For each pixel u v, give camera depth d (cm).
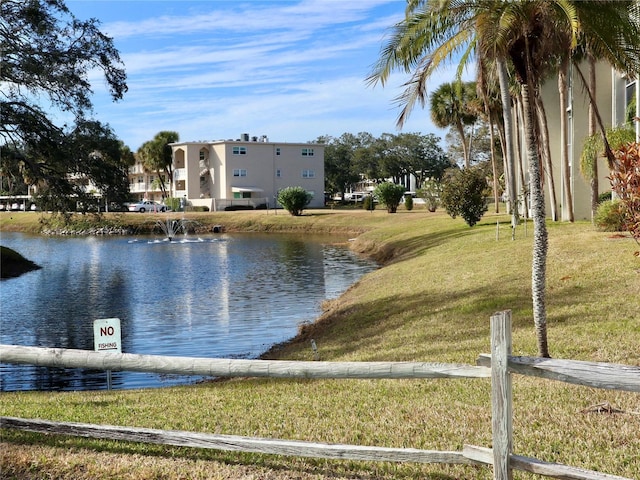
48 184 2597
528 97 834
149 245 4412
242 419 660
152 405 741
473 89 3691
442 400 697
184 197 7388
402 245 3162
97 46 2489
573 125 2544
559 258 1661
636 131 1831
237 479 497
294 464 520
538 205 838
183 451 548
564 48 835
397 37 869
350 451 479
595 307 1134
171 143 7462
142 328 1638
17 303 2114
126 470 514
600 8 780
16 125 2423
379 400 716
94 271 2959
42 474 514
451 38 842
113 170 2661
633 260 1460
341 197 10219
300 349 1237
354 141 9944
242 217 5991
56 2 2384
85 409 720
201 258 3422
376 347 1109
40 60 2384
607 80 2478
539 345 847
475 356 907
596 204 2131
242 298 2084
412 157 9512
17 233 6166
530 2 776
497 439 428
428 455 459
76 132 2534
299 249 3828
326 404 712
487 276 1609
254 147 7269
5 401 808
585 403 660
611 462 513
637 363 790
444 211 5031
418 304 1448
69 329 1673
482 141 7106
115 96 2575
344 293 2062
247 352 1324
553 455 532
